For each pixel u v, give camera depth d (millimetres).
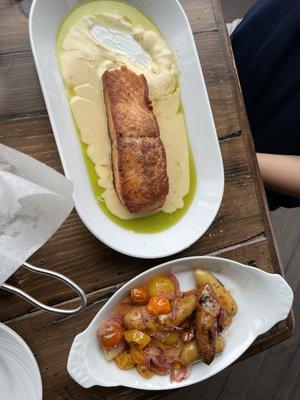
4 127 335
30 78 342
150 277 353
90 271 352
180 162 372
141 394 359
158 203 355
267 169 463
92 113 350
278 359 658
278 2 442
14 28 341
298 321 674
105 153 353
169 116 370
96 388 351
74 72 346
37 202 289
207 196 372
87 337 327
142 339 336
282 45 442
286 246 683
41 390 319
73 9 348
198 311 348
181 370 352
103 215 352
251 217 395
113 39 360
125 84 345
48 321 343
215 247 384
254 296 375
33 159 297
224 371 630
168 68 369
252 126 488
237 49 472
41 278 341
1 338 315
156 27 370
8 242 283
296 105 459
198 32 386
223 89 392
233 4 620
